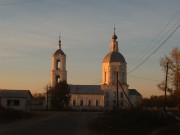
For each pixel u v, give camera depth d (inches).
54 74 5265.8
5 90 4033.0
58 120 2154.3
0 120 2004.2
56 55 5285.4
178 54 2591.0
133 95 5462.6
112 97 5310.0
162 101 4584.2
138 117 1775.3
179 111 2716.5
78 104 5452.8
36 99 5634.8
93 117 2482.8
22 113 2568.9
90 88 5521.7
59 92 4394.7
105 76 5408.5
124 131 1485.0
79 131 1444.4
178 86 2600.9
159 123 1739.7
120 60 5290.4
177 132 1437.0
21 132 1333.7
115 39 5383.9
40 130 1440.7
